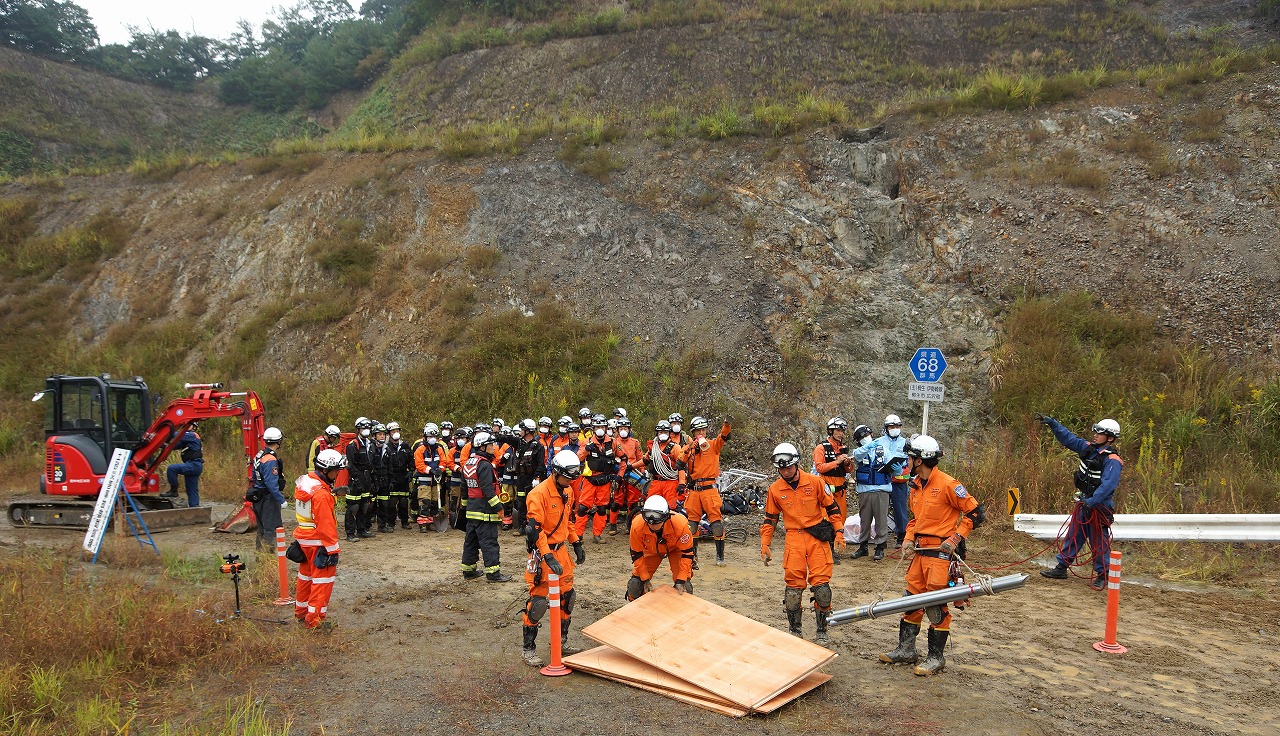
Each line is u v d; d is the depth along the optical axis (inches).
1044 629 318.0
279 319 900.0
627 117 1015.6
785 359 679.1
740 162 865.5
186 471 576.1
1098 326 647.8
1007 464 527.2
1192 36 1155.3
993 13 1264.8
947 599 255.6
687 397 669.3
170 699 245.6
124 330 960.9
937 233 748.6
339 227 965.2
